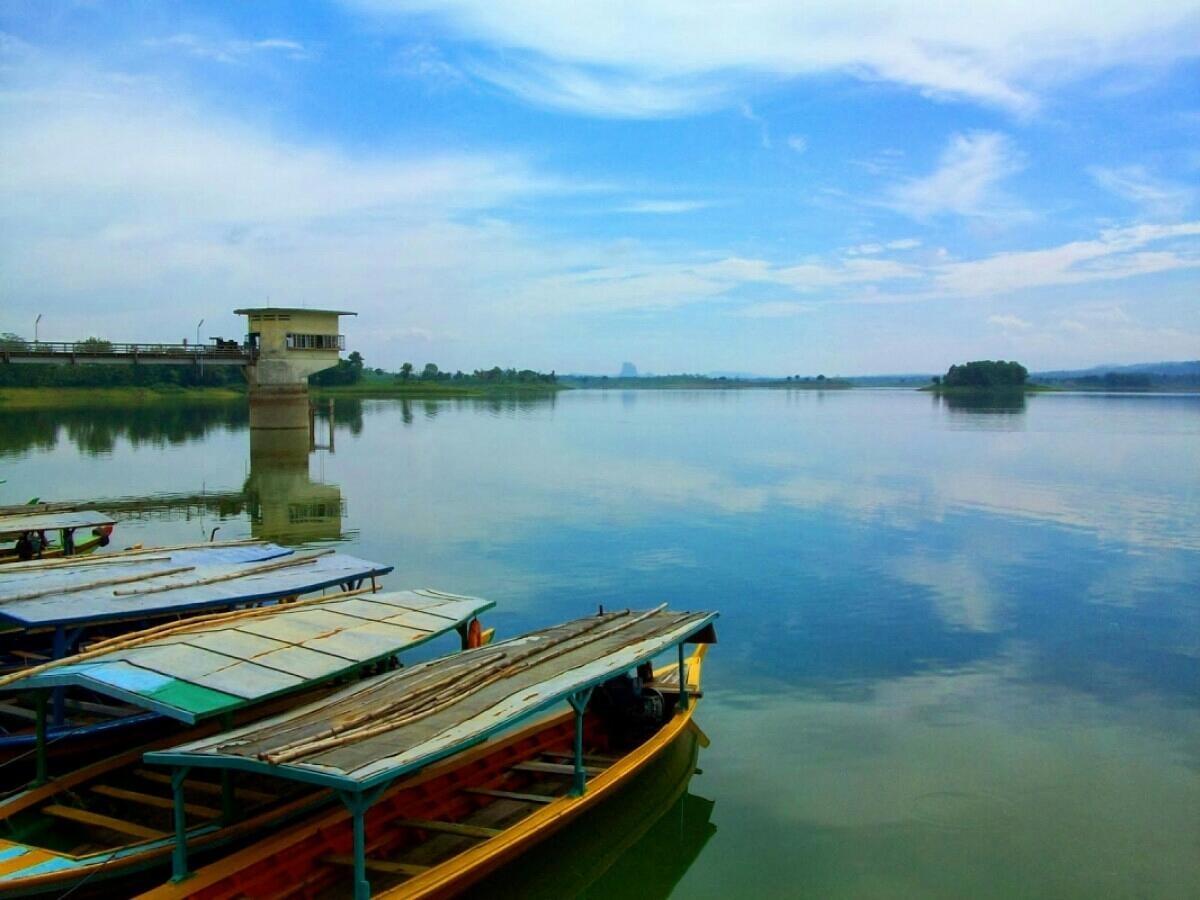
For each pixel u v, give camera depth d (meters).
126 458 59.78
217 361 67.56
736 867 12.95
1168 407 154.50
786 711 18.36
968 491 48.59
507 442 78.50
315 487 48.56
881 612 25.33
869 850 13.41
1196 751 16.64
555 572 29.77
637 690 16.55
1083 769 15.95
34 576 18.73
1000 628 23.94
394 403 149.88
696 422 112.19
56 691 14.89
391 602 17.73
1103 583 28.78
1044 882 12.59
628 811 14.51
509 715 12.05
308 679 13.24
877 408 157.50
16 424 85.69
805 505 43.75
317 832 11.78
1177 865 13.00
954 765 16.02
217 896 10.59
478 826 13.05
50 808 12.60
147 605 16.89
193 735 15.24
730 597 26.78
